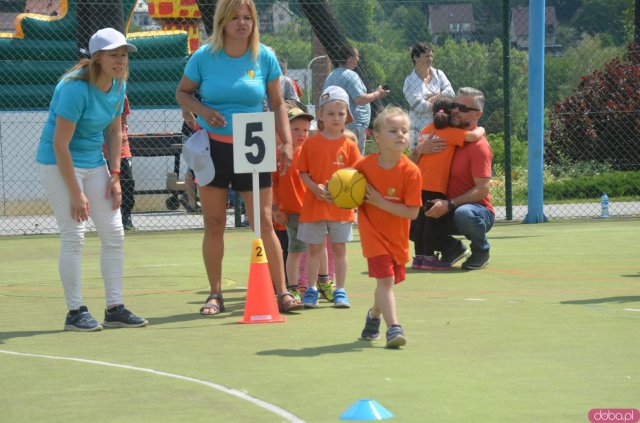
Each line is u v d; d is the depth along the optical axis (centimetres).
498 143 3688
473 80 5547
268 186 1195
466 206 1553
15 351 966
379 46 5209
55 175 1076
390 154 957
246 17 1167
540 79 2397
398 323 1038
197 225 2512
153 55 3272
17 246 2081
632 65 3406
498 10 5641
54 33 3178
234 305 1262
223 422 688
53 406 742
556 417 686
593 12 6469
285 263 1335
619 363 862
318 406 726
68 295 1093
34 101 3161
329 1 3262
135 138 2900
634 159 3362
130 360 909
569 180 3194
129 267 1683
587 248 1862
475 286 1387
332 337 1016
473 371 838
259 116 1153
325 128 1227
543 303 1221
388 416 689
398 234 967
